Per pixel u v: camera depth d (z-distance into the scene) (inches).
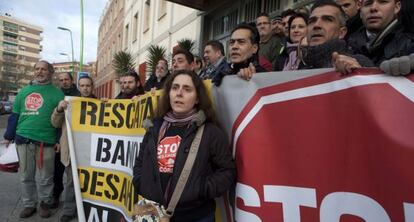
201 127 88.4
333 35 89.2
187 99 89.8
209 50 156.3
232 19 365.4
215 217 95.2
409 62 63.3
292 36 134.2
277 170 79.7
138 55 704.4
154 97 117.9
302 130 76.8
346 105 70.7
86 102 145.5
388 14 85.9
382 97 66.7
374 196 66.2
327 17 88.8
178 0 382.3
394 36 84.7
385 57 84.0
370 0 87.8
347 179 69.7
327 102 73.6
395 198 63.7
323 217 72.7
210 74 135.0
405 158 63.1
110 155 136.6
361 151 68.2
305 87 77.0
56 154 194.4
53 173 183.6
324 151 73.3
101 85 1299.2
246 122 86.3
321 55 83.2
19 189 231.3
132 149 127.1
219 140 86.6
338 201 70.7
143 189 90.2
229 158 86.7
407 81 64.7
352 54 87.7
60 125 168.2
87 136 143.6
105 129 139.6
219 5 371.9
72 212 174.2
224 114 93.6
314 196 74.1
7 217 179.9
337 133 71.7
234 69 112.0
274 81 82.0
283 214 78.0
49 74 183.6
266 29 174.2
